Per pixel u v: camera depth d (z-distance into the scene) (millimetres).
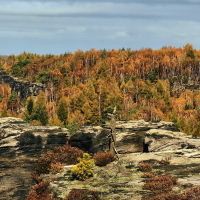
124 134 50531
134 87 196625
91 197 27141
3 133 68312
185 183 27406
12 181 41688
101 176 33531
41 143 67250
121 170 34375
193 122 109812
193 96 184000
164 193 25594
